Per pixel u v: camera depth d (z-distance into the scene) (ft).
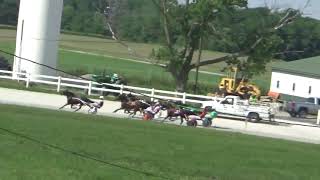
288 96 242.78
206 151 74.84
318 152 83.92
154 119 118.83
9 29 568.00
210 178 62.34
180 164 66.74
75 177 55.52
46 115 95.66
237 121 140.15
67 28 596.29
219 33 185.88
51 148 67.97
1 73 171.83
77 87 155.63
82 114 107.76
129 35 358.43
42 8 178.09
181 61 186.09
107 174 58.49
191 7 179.63
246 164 69.46
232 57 187.52
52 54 181.06
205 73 338.95
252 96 185.06
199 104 157.89
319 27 226.38
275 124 143.43
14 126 78.13
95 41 551.18
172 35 186.91
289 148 84.12
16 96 134.62
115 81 178.81
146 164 65.31
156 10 200.13
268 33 184.75
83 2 592.60
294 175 65.98
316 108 189.78
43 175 54.70
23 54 179.22
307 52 343.46
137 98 127.13
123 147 72.33
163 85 227.20
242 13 185.98
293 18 186.91
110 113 120.57
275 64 251.80
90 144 72.08
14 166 57.52
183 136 84.74
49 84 166.40
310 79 233.96
